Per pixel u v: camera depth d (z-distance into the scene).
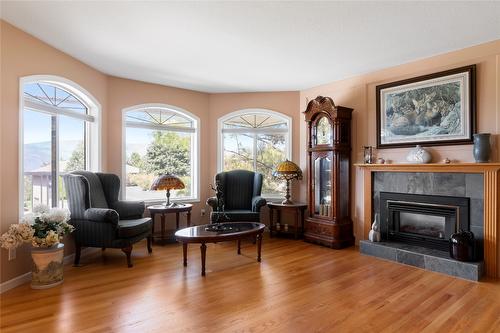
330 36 3.19
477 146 3.22
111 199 4.12
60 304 2.54
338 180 4.42
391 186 4.09
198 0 2.50
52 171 3.69
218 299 2.64
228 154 5.65
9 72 2.91
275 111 5.46
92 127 4.35
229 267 3.51
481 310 2.45
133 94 4.82
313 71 4.37
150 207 4.56
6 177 2.86
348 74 4.50
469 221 3.38
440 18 2.80
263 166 5.59
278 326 2.20
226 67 4.20
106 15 2.76
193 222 5.40
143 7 2.61
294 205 4.89
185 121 5.48
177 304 2.55
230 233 3.40
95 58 3.85
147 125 5.04
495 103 3.25
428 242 3.73
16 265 2.94
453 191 3.50
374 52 3.64
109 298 2.66
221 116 5.58
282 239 4.89
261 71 4.37
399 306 2.52
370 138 4.38
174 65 4.13
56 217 2.98
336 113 4.36
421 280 3.10
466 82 3.43
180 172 5.45
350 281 3.07
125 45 3.43
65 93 3.91
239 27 2.98
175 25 2.95
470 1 2.51
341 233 4.41
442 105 3.62
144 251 4.16
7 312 2.40
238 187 5.21
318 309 2.46
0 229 2.80
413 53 3.67
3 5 2.58
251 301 2.61
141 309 2.46
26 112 3.34
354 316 2.35
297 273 3.31
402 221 4.12
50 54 3.42
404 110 3.96
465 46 3.44
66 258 3.62
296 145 5.39
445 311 2.43
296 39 3.27
